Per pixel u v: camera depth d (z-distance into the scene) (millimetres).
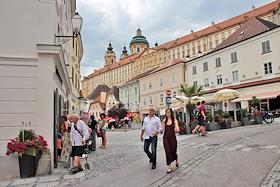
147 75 65000
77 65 33531
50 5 10859
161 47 98500
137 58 103562
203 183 6863
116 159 11711
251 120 25188
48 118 10219
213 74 46500
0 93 10039
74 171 9414
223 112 24703
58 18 12688
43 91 10305
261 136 14828
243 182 6688
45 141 9641
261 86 37375
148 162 10281
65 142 11133
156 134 9164
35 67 10391
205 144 13586
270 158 9109
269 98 35438
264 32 37812
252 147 11430
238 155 10008
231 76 43031
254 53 39438
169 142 8523
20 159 9203
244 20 76250
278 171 7465
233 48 42750
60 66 12328
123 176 8359
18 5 10633
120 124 42062
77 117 9664
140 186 7078
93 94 98312
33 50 10461
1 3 10547
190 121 21109
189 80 52031
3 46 10320
